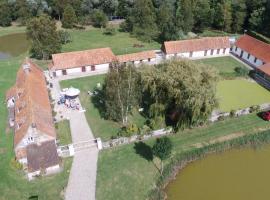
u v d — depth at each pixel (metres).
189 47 92.94
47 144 52.69
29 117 53.31
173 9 123.12
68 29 121.75
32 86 62.59
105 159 53.69
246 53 92.50
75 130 60.38
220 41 95.94
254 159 56.28
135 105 62.72
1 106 67.06
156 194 47.97
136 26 111.50
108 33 116.38
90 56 83.88
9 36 115.94
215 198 48.03
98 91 73.69
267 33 111.06
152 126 59.94
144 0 109.25
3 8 121.44
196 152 55.91
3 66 87.56
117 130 60.62
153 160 53.81
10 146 55.69
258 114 66.69
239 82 80.50
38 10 127.06
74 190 47.62
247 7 116.25
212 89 56.31
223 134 60.59
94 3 127.94
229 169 53.91
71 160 53.12
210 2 122.19
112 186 48.69
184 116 58.25
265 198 48.28
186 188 49.78
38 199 45.94
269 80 79.94
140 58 86.88
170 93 56.41
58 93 72.56
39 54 92.06
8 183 48.47
